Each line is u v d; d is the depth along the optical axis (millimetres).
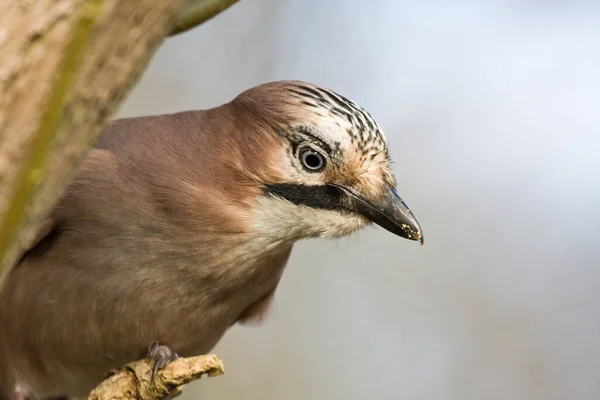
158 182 8031
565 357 14625
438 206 15258
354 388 14188
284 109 8203
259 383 13992
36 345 8289
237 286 8516
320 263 14867
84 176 8000
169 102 14352
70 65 3459
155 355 8188
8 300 8102
